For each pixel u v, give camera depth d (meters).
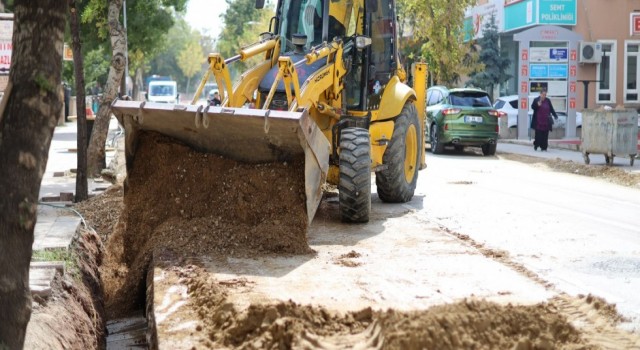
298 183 9.17
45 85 4.50
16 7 4.53
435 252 9.08
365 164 10.84
